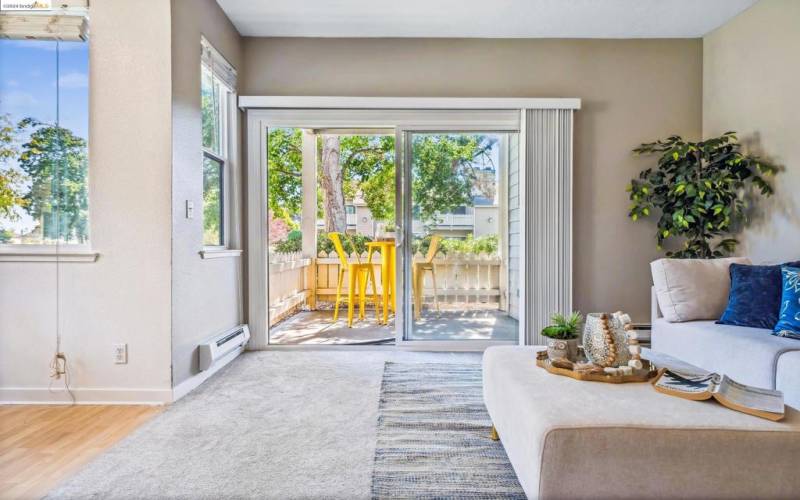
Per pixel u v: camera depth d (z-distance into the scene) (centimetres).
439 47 377
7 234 253
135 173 251
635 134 380
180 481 165
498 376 178
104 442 199
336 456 184
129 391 251
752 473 117
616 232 382
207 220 324
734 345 225
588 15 341
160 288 250
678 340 269
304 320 534
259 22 350
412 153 383
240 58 371
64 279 250
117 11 250
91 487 161
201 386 280
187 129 271
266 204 379
